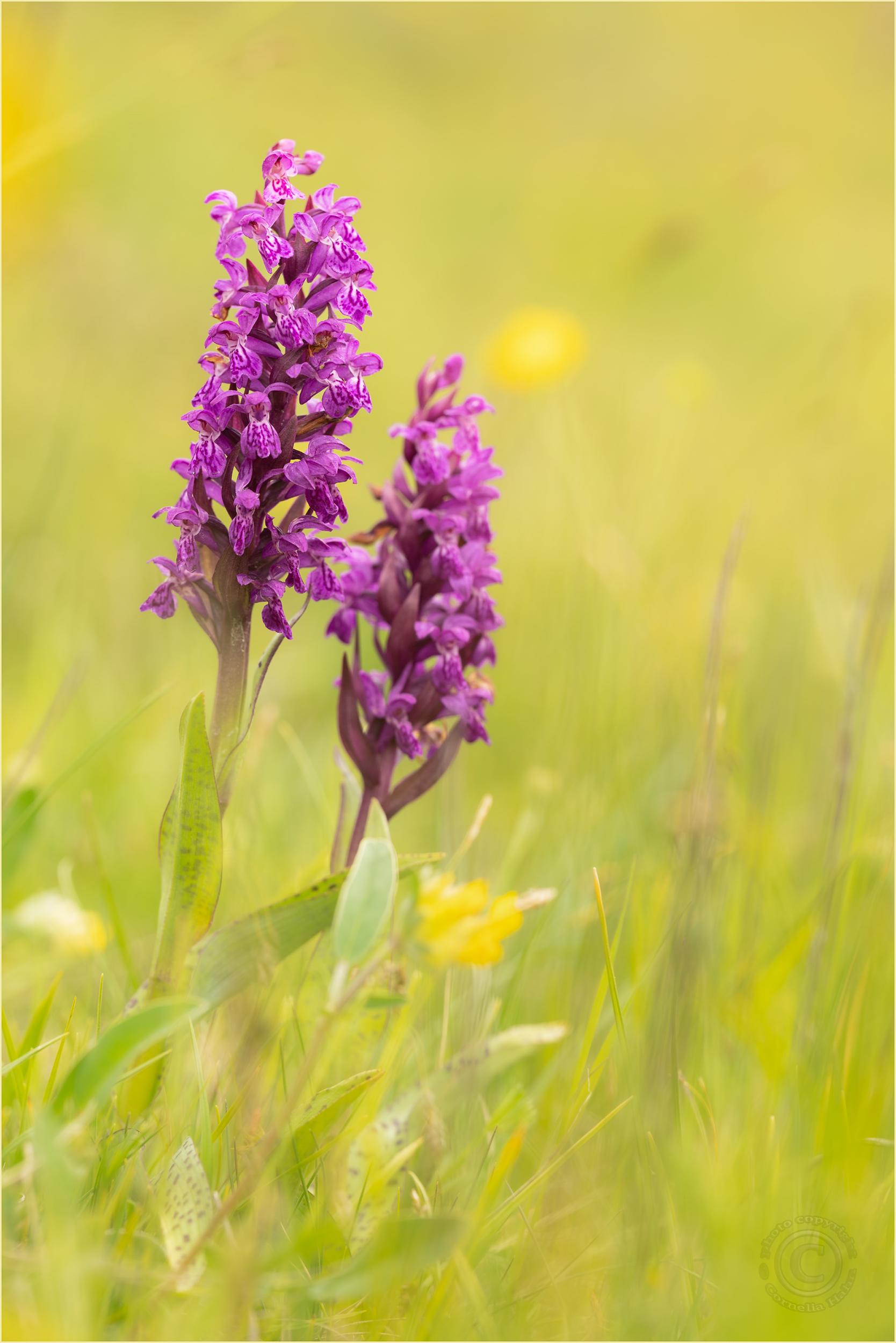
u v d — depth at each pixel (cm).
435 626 244
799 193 1312
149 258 905
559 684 454
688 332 1051
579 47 1880
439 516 238
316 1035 170
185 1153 195
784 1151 238
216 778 213
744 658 480
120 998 275
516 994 283
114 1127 217
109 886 275
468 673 253
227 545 210
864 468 688
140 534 630
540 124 1677
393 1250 180
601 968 300
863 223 968
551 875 354
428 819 417
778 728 420
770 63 1722
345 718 244
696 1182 211
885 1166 254
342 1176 209
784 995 311
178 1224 190
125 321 793
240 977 207
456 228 1283
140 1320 179
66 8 812
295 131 1436
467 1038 258
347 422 211
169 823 211
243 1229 195
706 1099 247
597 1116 262
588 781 386
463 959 167
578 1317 204
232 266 204
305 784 429
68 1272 162
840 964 293
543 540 546
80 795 416
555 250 1172
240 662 214
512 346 674
